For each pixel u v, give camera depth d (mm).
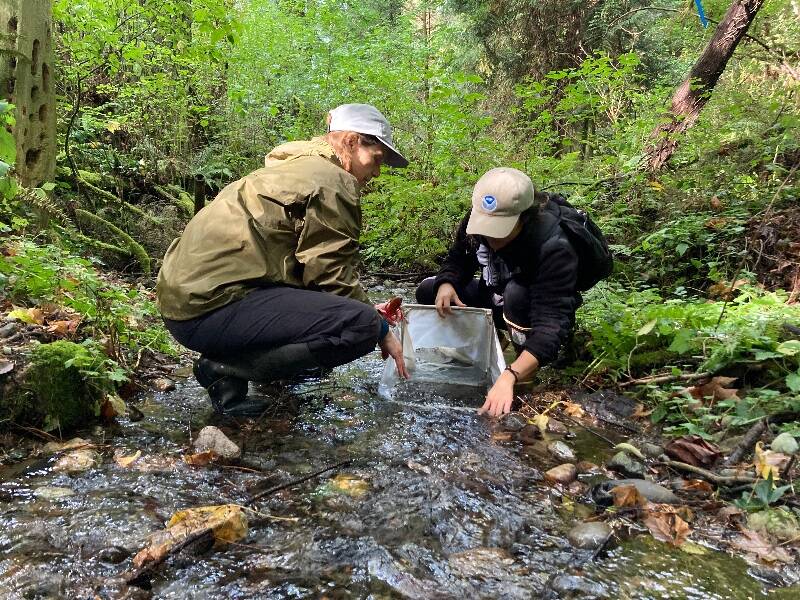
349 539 1460
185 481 1715
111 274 4020
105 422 2072
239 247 1961
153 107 6070
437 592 1282
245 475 1776
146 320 3045
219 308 1980
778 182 4574
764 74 6766
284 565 1353
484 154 5312
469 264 2961
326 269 1996
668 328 2609
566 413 2387
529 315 2588
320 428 2127
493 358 2561
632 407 2434
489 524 1565
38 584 1244
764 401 2209
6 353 1962
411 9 12367
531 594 1290
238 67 6738
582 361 2850
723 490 1771
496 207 2207
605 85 6176
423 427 2162
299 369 2078
